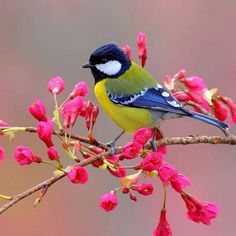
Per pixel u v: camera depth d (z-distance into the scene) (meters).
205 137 8.13
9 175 15.76
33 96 16.88
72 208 15.82
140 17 18.31
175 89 9.41
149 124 9.16
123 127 9.42
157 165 7.47
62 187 15.91
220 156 17.03
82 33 18.03
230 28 18.38
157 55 18.12
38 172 15.81
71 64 17.67
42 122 7.40
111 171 7.78
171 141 8.18
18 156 7.34
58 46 17.84
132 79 9.27
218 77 17.94
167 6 18.42
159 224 7.93
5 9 17.88
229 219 16.41
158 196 16.05
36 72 17.39
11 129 7.62
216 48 18.19
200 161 17.02
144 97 9.15
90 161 7.50
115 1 18.33
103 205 7.40
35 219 15.53
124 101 9.21
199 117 8.65
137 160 15.09
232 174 16.94
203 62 18.08
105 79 9.40
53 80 8.12
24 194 7.03
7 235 15.27
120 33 18.20
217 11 18.28
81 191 15.91
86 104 7.81
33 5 17.98
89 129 7.81
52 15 18.11
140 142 7.48
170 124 16.69
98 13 18.22
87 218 15.77
